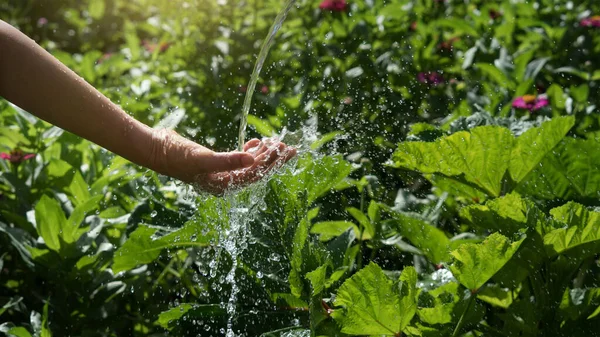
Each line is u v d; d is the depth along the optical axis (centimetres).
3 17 548
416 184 250
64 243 208
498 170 189
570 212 164
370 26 374
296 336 162
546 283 171
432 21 387
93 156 254
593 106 279
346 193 255
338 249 189
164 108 325
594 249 167
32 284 229
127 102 296
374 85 333
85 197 231
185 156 164
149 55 427
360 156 276
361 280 153
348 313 155
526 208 166
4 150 256
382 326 157
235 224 185
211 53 390
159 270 241
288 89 351
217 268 186
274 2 420
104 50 524
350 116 309
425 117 313
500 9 395
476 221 173
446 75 347
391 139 297
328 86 330
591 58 342
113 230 230
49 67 151
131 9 536
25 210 234
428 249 191
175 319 179
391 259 224
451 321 161
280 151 174
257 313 179
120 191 245
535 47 337
